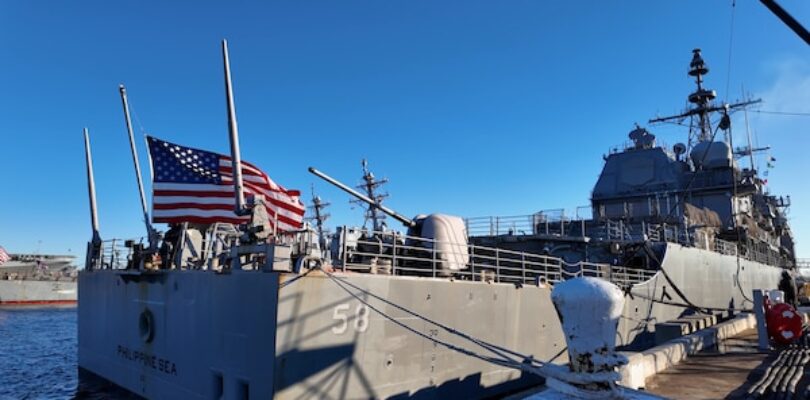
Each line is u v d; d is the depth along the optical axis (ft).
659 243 67.62
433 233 41.93
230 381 30.94
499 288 42.19
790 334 45.85
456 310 38.04
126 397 43.83
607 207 87.66
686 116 101.45
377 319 32.71
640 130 92.68
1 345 91.91
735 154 102.94
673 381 32.30
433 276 37.68
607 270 55.11
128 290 45.24
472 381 38.88
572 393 8.81
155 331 40.09
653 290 62.44
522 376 43.80
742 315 67.46
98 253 54.95
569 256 62.69
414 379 34.65
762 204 118.11
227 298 31.94
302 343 28.96
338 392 30.40
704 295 76.18
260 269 30.14
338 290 30.81
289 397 28.30
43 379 62.18
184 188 40.96
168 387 37.70
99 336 50.11
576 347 8.91
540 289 47.21
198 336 34.60
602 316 8.84
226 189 41.96
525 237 63.31
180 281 37.32
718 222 83.87
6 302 184.96
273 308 28.30
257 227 33.14
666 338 51.55
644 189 85.87
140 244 46.26
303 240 30.78
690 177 92.48
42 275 212.84
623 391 8.91
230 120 36.19
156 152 41.14
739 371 35.09
